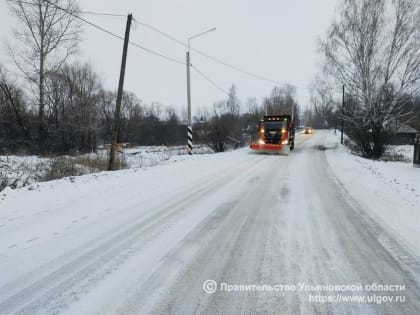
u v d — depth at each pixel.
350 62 17.20
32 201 5.70
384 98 16.17
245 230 4.10
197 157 15.04
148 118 58.69
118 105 11.83
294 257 3.23
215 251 3.39
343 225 4.30
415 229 4.13
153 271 2.91
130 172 9.80
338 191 6.68
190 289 2.57
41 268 2.97
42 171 11.15
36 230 4.08
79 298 2.44
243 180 8.15
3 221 4.47
